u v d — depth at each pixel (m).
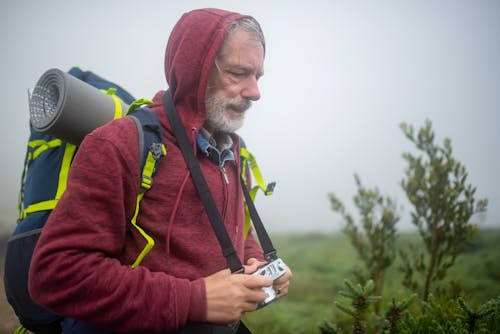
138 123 1.08
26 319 1.28
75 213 0.95
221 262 1.16
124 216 1.02
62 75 1.28
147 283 0.94
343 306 1.28
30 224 1.27
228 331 1.19
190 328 1.04
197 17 1.23
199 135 1.24
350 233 2.91
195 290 0.96
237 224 1.32
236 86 1.23
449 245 2.48
